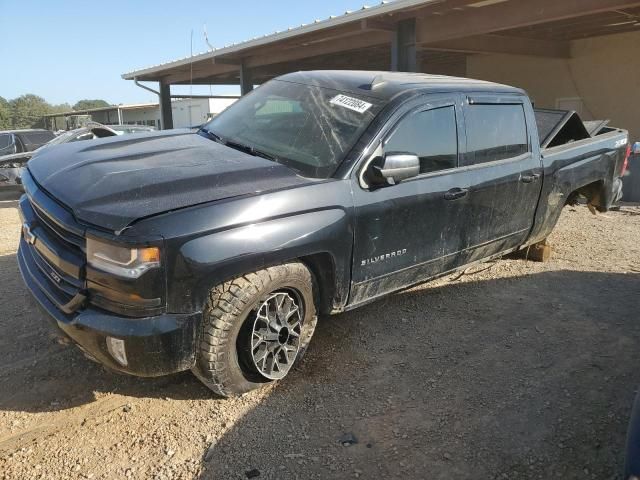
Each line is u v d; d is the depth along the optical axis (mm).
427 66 21391
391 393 3451
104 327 2809
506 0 9570
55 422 3113
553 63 15219
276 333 3355
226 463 2811
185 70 18812
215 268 2924
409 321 4465
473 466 2822
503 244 4938
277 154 3764
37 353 3850
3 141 12523
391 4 10078
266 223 3111
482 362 3840
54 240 3133
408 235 3930
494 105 4633
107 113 53156
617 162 6262
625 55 13531
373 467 2805
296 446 2949
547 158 5129
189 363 3012
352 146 3645
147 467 2773
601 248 6625
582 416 3238
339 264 3529
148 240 2738
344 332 4250
